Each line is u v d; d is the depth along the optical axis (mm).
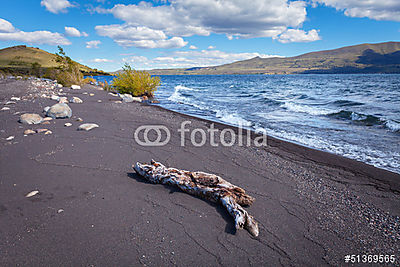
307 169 5430
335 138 8102
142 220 3031
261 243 2834
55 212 3049
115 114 10547
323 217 3488
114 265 2314
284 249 2768
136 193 3668
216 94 25984
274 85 43469
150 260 2416
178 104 17406
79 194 3518
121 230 2814
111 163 4770
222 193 3447
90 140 6176
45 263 2271
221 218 3184
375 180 4895
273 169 5316
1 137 5938
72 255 2393
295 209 3664
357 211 3711
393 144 7305
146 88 21438
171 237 2775
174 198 3590
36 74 32562
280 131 9141
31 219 2881
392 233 3170
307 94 24031
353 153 6566
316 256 2695
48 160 4656
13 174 3998
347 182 4789
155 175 4008
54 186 3689
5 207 3074
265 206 3707
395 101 16891
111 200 3424
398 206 3891
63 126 7406
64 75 23391
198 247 2664
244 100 19812
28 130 6445
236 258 2566
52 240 2568
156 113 12094
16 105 10312
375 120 10352
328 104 16156
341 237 3053
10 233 2629
